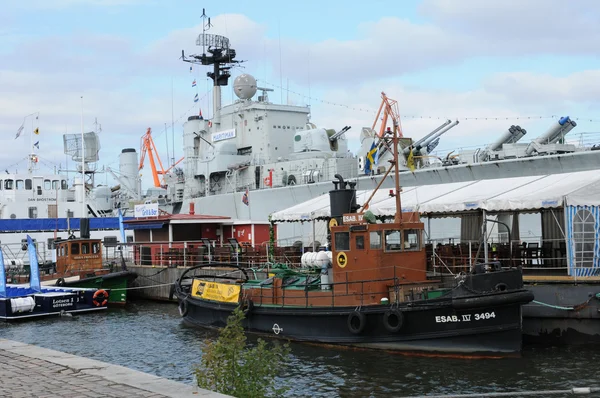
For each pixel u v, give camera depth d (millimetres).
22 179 57594
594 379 17875
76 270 41688
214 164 61844
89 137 68062
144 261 46844
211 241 43812
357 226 23672
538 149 37656
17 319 33500
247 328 26406
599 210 23531
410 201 29984
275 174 55781
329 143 56469
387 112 29047
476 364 20094
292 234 49375
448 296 21062
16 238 51844
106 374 12141
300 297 24641
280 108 61719
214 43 70750
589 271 23344
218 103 70938
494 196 26719
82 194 56750
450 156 43156
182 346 25125
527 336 22812
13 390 10961
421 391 17516
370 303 23125
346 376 19297
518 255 28906
